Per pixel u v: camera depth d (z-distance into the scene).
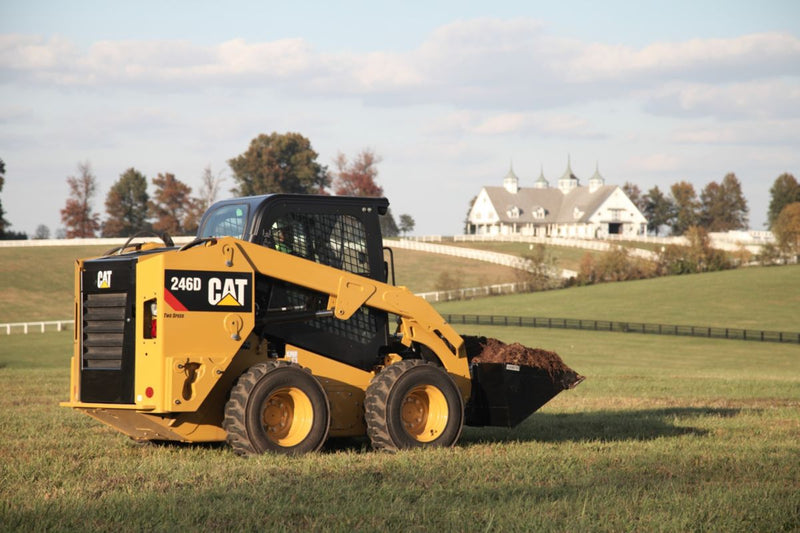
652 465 10.62
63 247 113.50
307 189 161.75
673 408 19.23
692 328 64.88
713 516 7.83
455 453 11.22
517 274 96.19
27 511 7.82
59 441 12.55
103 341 11.12
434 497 8.43
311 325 12.08
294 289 11.91
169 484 9.10
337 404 12.18
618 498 8.48
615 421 15.88
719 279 92.00
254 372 11.03
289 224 12.08
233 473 9.64
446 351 12.83
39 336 62.41
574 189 196.75
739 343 61.12
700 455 11.48
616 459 11.05
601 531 7.35
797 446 12.52
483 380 13.02
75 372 11.48
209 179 116.88
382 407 11.70
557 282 93.94
